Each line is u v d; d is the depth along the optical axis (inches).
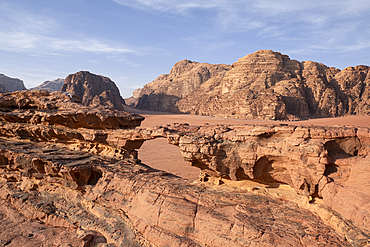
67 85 7121.1
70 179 737.0
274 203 569.9
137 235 576.4
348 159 511.2
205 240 510.0
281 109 4864.7
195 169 1476.4
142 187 649.0
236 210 550.9
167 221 559.8
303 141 532.4
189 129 704.4
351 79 6018.7
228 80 6392.7
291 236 464.4
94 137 807.7
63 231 657.0
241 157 606.5
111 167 750.5
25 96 1030.4
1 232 664.4
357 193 470.0
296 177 550.6
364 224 431.2
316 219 501.4
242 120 4662.9
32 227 685.9
